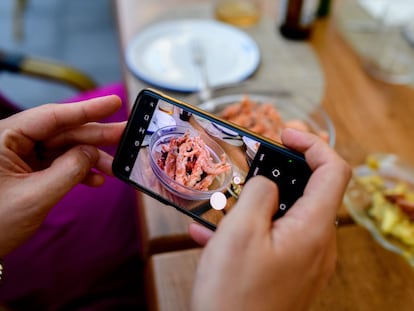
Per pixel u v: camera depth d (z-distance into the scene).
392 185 0.40
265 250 0.23
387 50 0.58
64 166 0.30
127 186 0.52
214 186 0.31
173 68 0.54
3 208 0.29
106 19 1.53
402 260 0.34
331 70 0.55
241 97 0.47
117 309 0.45
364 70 0.55
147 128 0.32
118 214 0.50
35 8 1.58
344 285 0.33
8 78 1.23
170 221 0.36
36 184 0.29
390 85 0.52
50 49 1.39
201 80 0.51
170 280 0.32
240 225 0.23
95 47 1.40
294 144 0.29
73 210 0.50
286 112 0.46
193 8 0.67
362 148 0.44
